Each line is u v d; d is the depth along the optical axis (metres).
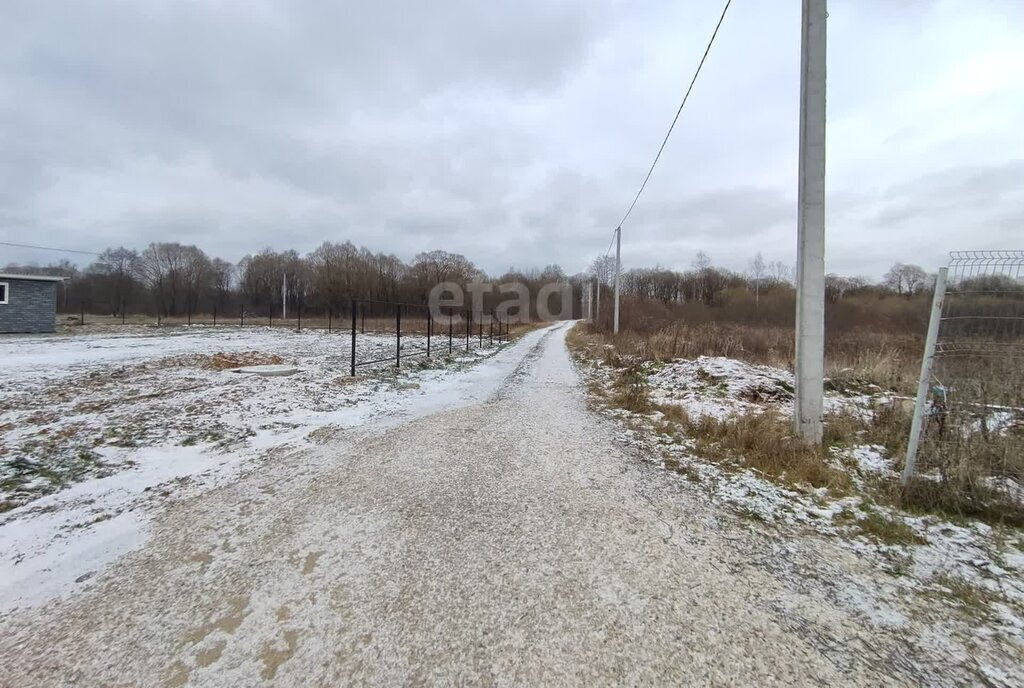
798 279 5.01
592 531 3.26
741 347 14.16
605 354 15.64
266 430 5.98
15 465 4.36
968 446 3.74
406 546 3.04
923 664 2.02
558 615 2.34
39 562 2.87
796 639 2.17
